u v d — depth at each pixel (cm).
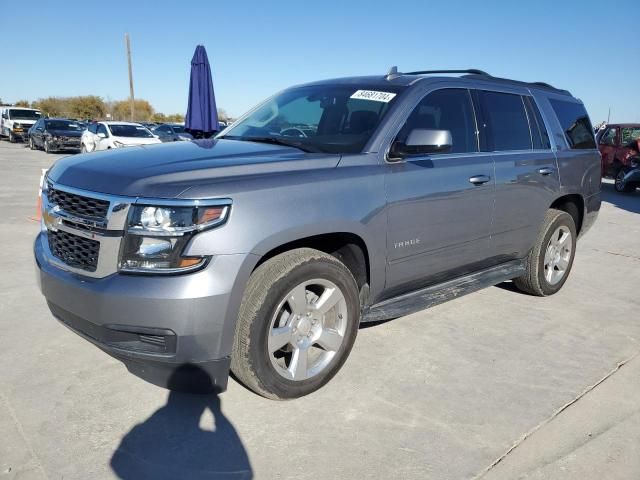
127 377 333
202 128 877
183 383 275
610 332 439
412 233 361
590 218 571
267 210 280
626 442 287
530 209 470
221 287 263
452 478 254
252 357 285
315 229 299
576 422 304
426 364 368
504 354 389
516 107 473
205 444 273
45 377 330
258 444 274
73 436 274
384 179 340
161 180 271
